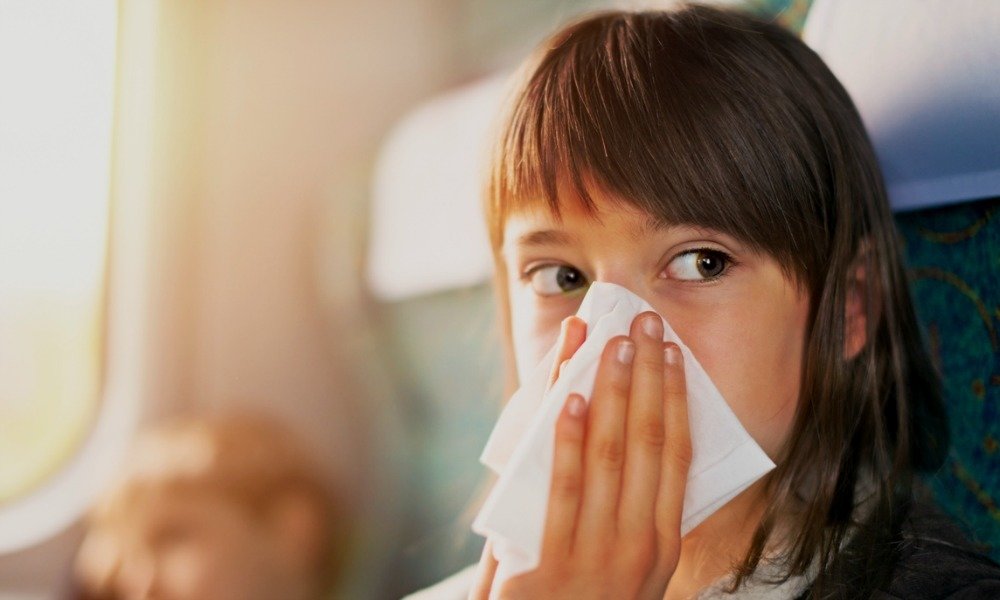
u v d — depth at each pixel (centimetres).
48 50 137
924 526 57
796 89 60
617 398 53
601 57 60
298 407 159
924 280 64
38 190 137
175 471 118
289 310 162
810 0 71
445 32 152
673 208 56
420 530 127
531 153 59
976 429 61
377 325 133
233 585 112
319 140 163
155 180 149
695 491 54
